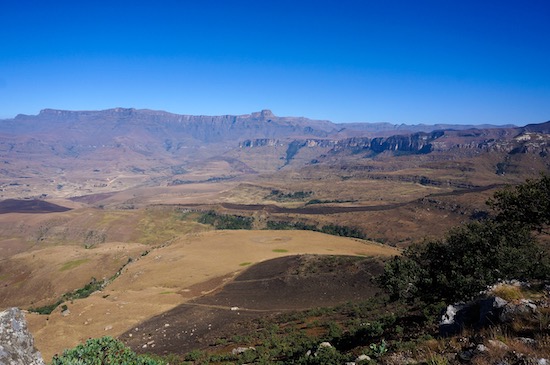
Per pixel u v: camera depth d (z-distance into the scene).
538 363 8.12
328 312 41.09
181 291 71.38
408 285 24.69
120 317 54.84
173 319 52.16
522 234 23.05
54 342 46.56
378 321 27.17
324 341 24.61
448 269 23.48
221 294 65.94
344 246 114.94
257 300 60.38
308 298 58.31
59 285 110.50
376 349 13.77
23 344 9.93
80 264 124.19
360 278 62.44
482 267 21.45
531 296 12.82
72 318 55.31
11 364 9.19
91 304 61.31
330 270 69.06
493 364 8.84
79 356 12.76
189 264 91.81
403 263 25.78
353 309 38.84
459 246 23.81
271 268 78.50
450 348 11.09
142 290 74.62
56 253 142.75
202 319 51.22
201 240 121.94
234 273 80.50
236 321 48.16
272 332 35.06
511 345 9.45
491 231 23.59
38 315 58.25
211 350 33.56
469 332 11.91
